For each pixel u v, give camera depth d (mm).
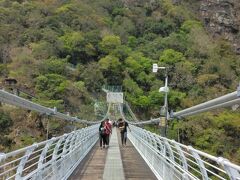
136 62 67875
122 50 72562
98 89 64562
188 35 71875
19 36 59062
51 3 81625
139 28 86938
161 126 18562
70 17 78750
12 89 31703
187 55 58031
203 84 45188
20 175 5586
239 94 6785
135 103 53656
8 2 71938
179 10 87500
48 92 37625
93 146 20281
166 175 9562
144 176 10711
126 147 20344
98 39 75000
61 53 65438
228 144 27391
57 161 8508
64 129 23109
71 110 39312
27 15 69812
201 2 94250
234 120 29016
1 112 23391
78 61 68812
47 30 66125
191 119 28578
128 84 62812
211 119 29156
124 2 98562
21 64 44750
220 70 49000
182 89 45750
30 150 5855
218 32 86188
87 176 10289
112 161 13805
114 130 41906
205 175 5656
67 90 40750
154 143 12648
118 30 84500
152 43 74500
